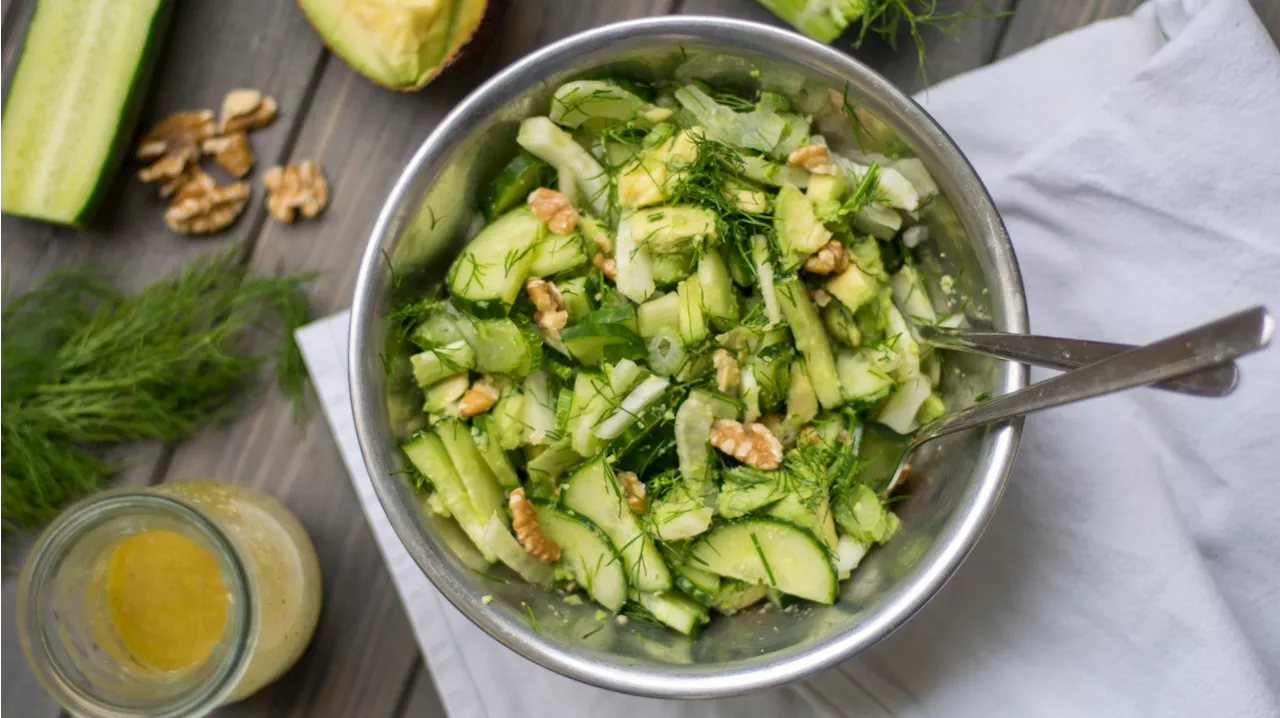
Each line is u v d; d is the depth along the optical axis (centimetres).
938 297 59
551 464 58
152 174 66
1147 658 61
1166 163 62
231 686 58
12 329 66
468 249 58
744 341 58
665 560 57
